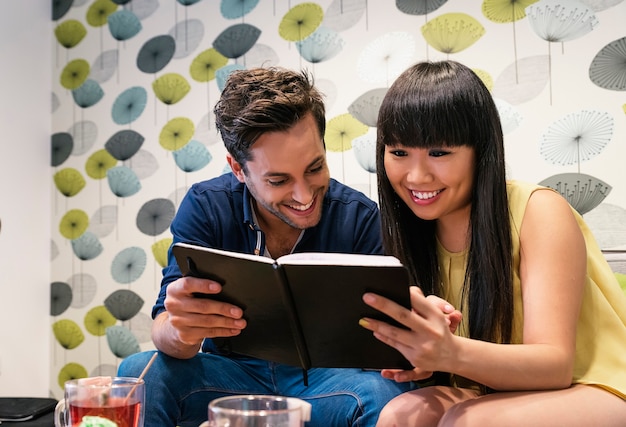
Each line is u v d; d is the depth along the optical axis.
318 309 1.10
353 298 1.06
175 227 1.65
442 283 1.47
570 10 2.24
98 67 3.12
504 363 1.11
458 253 1.43
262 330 1.22
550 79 2.26
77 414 1.05
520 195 1.34
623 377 1.25
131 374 1.46
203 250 1.14
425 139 1.28
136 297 2.94
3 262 2.87
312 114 1.42
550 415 1.11
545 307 1.20
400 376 1.22
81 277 3.08
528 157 2.29
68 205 3.14
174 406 1.47
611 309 1.33
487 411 1.11
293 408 0.88
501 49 2.34
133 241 2.97
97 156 3.08
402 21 2.51
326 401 1.47
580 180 2.21
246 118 1.38
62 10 3.19
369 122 2.54
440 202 1.34
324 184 1.47
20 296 2.96
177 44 2.95
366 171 2.54
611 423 1.15
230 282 1.16
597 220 2.18
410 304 1.02
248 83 1.46
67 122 3.17
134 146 3.00
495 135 1.31
